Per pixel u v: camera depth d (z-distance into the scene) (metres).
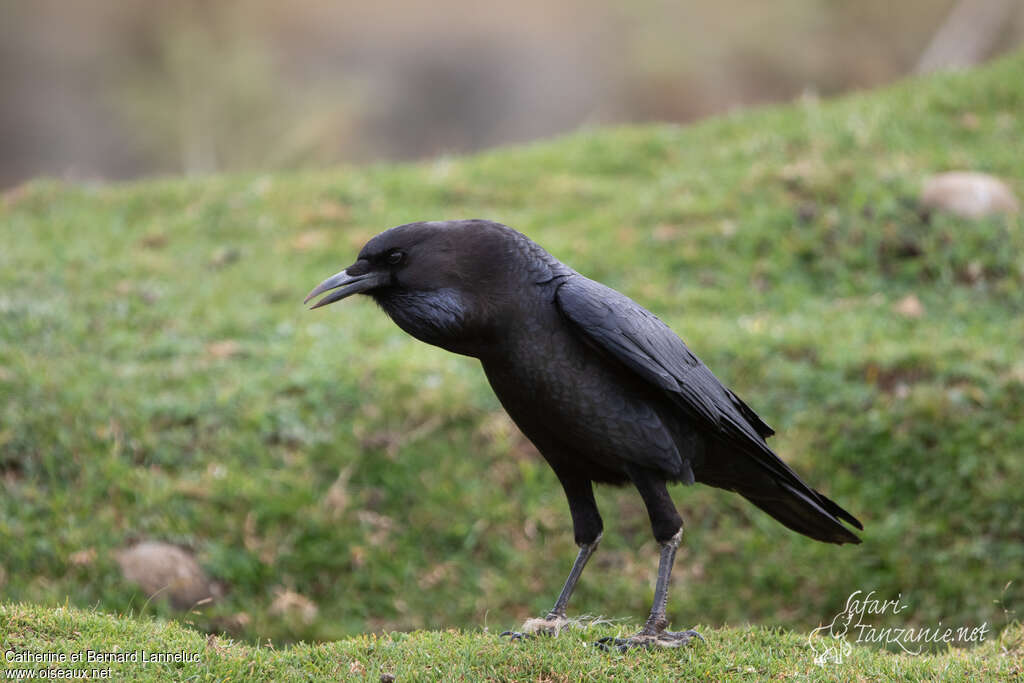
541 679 6.19
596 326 6.52
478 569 10.30
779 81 33.47
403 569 10.20
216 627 9.60
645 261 14.12
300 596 9.95
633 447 6.75
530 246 6.77
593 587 10.09
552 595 10.11
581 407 6.68
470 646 6.54
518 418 6.94
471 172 17.45
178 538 10.02
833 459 10.64
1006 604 9.38
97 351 12.12
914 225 13.73
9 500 9.99
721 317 12.92
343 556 10.20
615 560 10.32
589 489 7.20
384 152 34.53
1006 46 31.94
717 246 14.19
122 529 9.98
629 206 15.60
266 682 6.14
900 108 17.05
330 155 32.91
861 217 14.04
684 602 9.95
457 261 6.61
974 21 32.34
